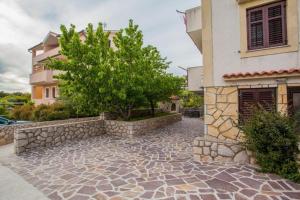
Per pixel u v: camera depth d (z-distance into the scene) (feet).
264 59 21.43
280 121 16.08
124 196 13.33
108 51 37.40
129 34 38.19
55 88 71.67
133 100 37.83
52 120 46.75
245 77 21.66
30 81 74.64
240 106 22.57
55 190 14.79
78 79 33.47
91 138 35.37
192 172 17.15
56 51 68.13
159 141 31.63
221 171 16.96
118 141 32.37
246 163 18.31
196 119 69.05
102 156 23.52
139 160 21.43
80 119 50.29
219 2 24.16
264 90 21.26
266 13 21.45
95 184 15.49
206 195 12.98
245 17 22.47
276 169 15.80
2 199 13.64
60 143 31.48
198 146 20.89
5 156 25.35
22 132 27.02
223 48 23.79
